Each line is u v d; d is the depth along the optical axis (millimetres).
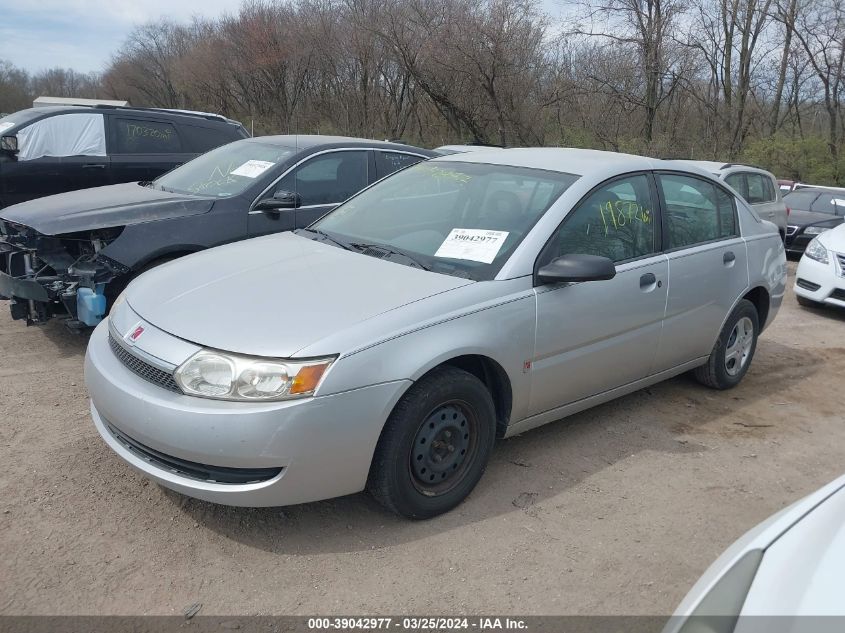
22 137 8469
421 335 3059
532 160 4281
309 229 4391
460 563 2980
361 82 30219
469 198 4047
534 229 3629
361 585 2820
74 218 5027
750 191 9609
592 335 3803
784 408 4930
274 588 2787
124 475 3529
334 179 6195
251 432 2748
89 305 4820
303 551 3016
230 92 40281
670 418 4602
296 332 2914
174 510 3262
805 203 13047
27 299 5070
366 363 2891
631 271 3998
